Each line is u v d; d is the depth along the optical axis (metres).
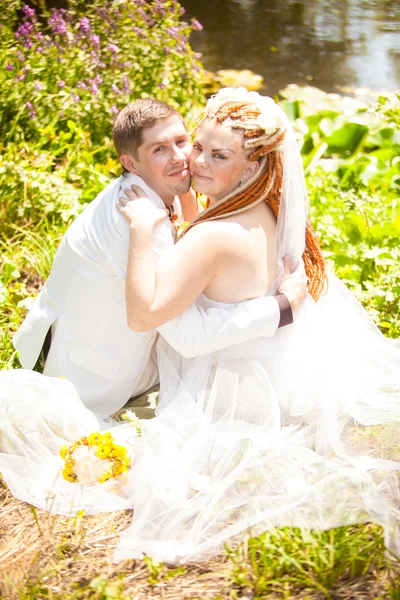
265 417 3.13
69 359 3.26
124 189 2.99
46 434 3.06
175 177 2.97
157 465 2.84
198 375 3.11
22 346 3.41
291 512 2.64
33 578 2.51
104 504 2.80
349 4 9.91
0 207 4.78
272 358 3.08
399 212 4.75
